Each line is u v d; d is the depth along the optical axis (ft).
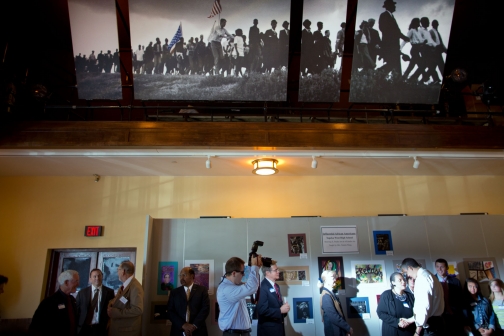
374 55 19.38
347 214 21.97
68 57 24.99
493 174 23.07
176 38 18.67
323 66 18.99
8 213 20.38
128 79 24.81
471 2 22.21
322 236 18.83
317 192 22.25
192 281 15.01
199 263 17.80
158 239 17.99
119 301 13.44
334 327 13.62
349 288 18.04
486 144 18.67
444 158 19.36
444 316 15.96
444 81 22.12
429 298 11.98
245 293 11.30
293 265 18.25
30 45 24.08
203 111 23.89
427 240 19.16
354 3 23.49
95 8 18.21
